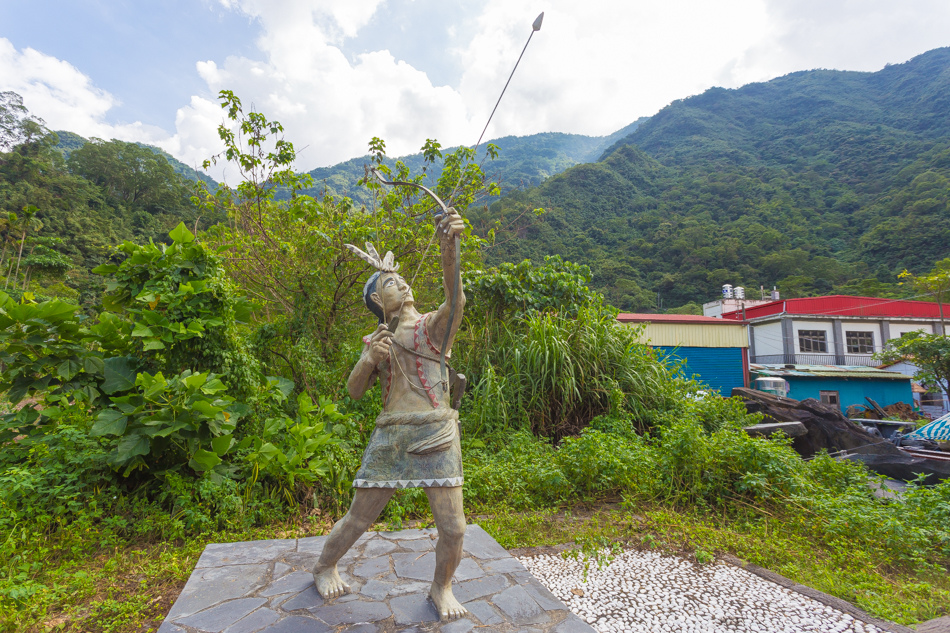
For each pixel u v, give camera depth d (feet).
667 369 31.83
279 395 18.79
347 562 11.55
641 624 10.66
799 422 29.32
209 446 15.62
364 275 26.78
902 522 15.71
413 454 9.21
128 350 17.83
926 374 69.56
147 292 17.19
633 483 18.45
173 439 14.98
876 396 77.97
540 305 30.53
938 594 12.07
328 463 16.67
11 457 14.56
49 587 10.53
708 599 11.73
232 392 17.57
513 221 38.50
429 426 9.31
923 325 88.58
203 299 17.43
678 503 18.61
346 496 16.80
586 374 26.91
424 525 14.99
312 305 25.67
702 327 60.80
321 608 9.36
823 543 15.60
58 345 16.10
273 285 28.09
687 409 26.73
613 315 32.45
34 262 95.45
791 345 85.81
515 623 8.94
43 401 16.28
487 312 30.09
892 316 88.02
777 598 11.78
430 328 9.78
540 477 18.04
